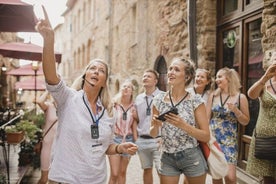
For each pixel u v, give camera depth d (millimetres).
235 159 4258
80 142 2574
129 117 5180
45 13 2480
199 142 3402
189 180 3379
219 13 7707
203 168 3344
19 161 6492
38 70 14359
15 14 6961
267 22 5141
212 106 4441
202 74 4762
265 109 3811
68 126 2590
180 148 3324
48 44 2490
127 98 5215
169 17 9648
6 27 7965
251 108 6473
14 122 7602
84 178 2564
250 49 6586
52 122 5312
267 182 3961
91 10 23766
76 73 28859
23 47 9508
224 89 4426
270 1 5090
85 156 2574
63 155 2568
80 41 27703
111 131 2768
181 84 3373
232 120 4324
